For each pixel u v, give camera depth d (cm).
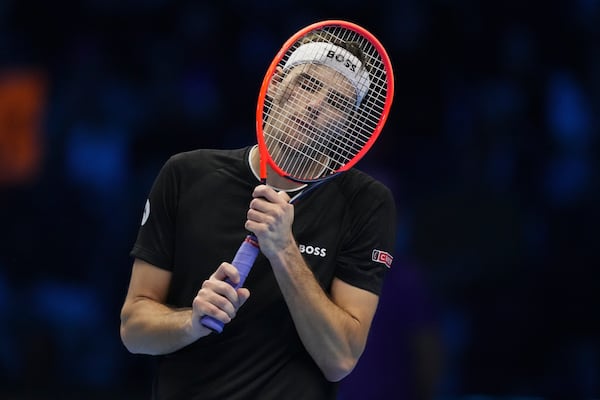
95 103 2977
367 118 1198
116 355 2773
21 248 2864
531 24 3200
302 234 1160
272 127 1166
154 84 3038
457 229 2766
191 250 1160
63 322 2766
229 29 3164
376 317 1847
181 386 1153
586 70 3153
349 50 1178
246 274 1090
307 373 1156
